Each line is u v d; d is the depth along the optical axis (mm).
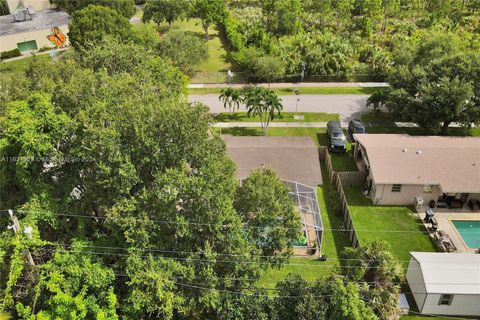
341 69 57812
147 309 21922
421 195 35375
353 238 31047
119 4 76000
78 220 24625
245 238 24047
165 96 31734
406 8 75750
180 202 23500
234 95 46750
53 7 93062
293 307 23188
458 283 25953
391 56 58688
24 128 23062
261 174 25688
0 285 23047
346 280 23891
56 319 20672
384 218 34281
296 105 51719
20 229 22359
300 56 58500
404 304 26891
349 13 71562
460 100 39688
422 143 37875
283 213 25016
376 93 47688
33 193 24156
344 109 50750
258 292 24172
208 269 22359
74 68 36188
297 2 72312
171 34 58219
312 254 30828
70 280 21938
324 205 35688
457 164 35375
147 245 22625
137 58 38438
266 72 53938
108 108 25219
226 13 73000
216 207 22594
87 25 54719
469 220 34062
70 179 25781
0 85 36094
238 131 46188
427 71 44438
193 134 23953
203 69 61094
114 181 22656
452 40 52312
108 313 21562
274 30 70062
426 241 32062
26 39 70812
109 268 22703
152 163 23828
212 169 23109
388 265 24406
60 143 25328
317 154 37594
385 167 35312
